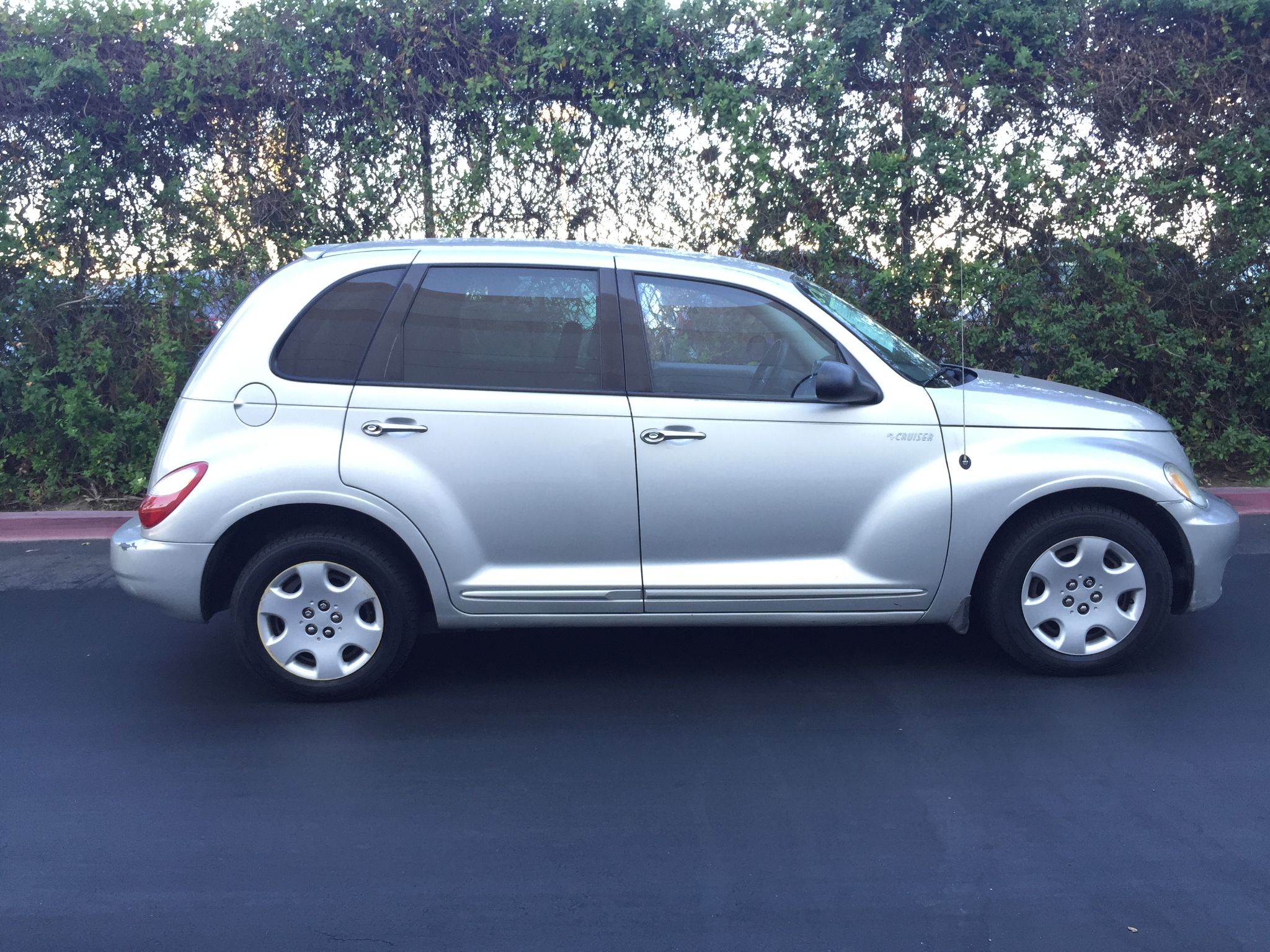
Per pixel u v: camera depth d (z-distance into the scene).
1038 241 8.12
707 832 3.56
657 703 4.61
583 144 7.95
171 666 5.14
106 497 8.29
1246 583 6.19
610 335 4.55
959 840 3.49
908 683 4.79
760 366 4.61
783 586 4.57
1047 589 4.68
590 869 3.36
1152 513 4.78
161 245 8.12
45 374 8.02
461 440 4.45
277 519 4.62
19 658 5.26
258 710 4.60
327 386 4.45
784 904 3.16
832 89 7.80
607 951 2.96
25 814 3.73
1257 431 8.58
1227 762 3.99
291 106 7.84
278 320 4.52
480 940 3.01
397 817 3.68
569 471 4.47
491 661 5.13
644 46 7.84
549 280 4.57
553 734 4.32
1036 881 3.25
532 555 4.53
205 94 7.81
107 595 6.30
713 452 4.49
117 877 3.34
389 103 7.80
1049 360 8.27
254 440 4.43
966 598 4.65
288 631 4.55
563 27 7.76
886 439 4.54
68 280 8.11
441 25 7.78
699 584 4.56
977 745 4.16
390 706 4.62
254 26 7.74
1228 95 7.94
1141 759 4.02
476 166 7.88
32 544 7.49
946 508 4.54
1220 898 3.16
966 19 7.79
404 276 4.56
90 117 7.82
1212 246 8.09
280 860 3.42
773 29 7.84
